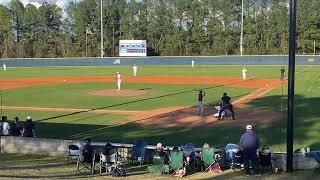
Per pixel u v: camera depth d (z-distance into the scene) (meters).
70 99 40.62
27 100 40.41
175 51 119.12
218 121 28.45
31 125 23.44
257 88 47.78
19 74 72.25
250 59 89.50
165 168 16.36
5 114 32.47
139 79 60.84
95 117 30.59
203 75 66.19
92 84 54.66
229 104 29.25
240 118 29.30
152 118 29.91
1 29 127.88
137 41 98.19
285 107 33.59
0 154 19.83
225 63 91.00
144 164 18.30
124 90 47.47
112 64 91.69
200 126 26.94
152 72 73.50
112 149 16.92
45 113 32.72
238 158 16.98
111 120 29.36
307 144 21.92
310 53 111.88
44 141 19.81
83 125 27.75
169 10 124.31
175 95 42.75
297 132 24.77
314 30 111.56
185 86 51.00
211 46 119.31
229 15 121.06
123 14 127.88
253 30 117.44
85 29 124.06
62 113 32.59
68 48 123.12
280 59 88.00
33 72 76.62
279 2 121.81
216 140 23.12
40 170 16.47
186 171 16.70
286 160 16.47
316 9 112.69
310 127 26.06
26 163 17.81
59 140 19.62
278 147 21.36
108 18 125.69
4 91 48.12
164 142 22.78
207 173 16.50
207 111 32.53
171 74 68.88
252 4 124.12
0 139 20.41
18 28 131.38
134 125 27.55
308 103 35.75
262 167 16.69
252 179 15.22
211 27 119.50
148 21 125.00
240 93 43.59
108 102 38.12
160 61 92.62
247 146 16.28
